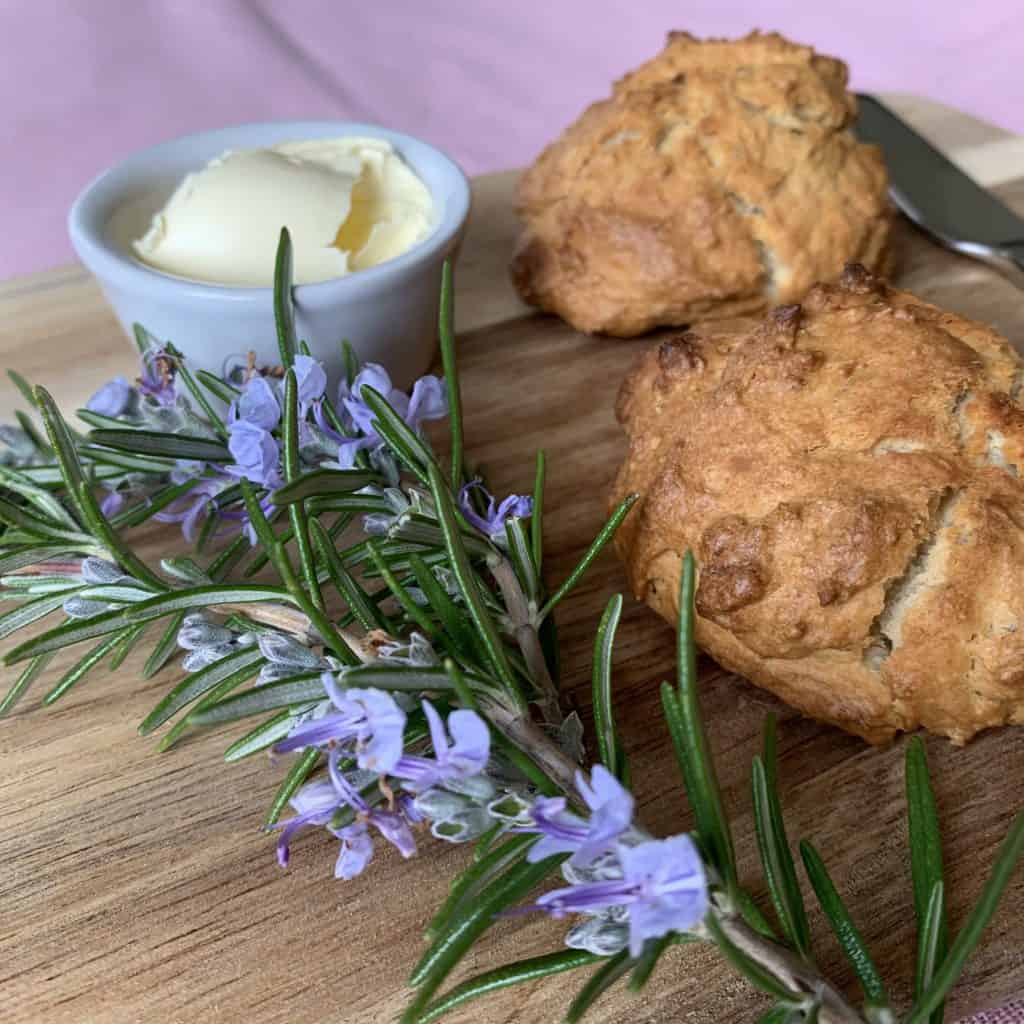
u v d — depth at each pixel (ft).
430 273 0.74
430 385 0.57
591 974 0.46
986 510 0.53
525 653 0.50
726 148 0.83
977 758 0.55
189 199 0.75
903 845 0.51
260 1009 0.47
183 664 0.56
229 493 0.59
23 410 0.80
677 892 0.34
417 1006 0.34
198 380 0.62
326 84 1.61
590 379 0.82
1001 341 0.59
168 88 1.54
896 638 0.54
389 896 0.50
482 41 1.71
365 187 0.80
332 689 0.38
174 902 0.50
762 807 0.42
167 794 0.55
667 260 0.81
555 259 0.86
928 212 0.93
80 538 0.53
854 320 0.60
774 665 0.56
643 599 0.61
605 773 0.35
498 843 0.51
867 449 0.55
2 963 0.49
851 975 0.47
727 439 0.58
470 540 0.50
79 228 0.75
